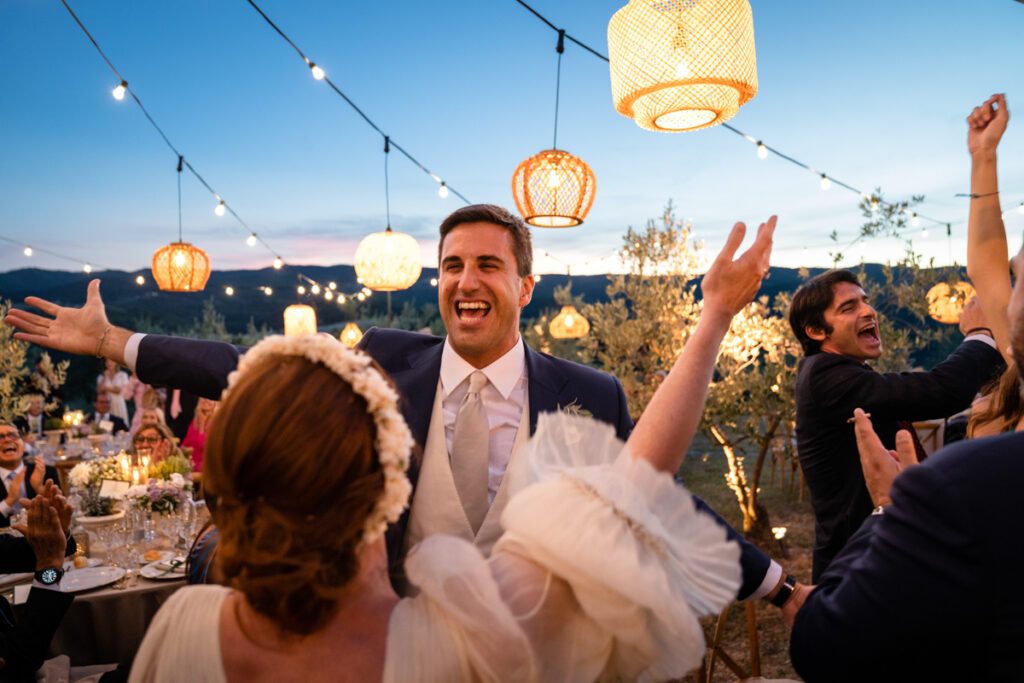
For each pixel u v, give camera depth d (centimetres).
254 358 70
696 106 208
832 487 215
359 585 69
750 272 74
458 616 62
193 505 320
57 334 108
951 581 65
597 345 559
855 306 229
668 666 67
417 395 157
